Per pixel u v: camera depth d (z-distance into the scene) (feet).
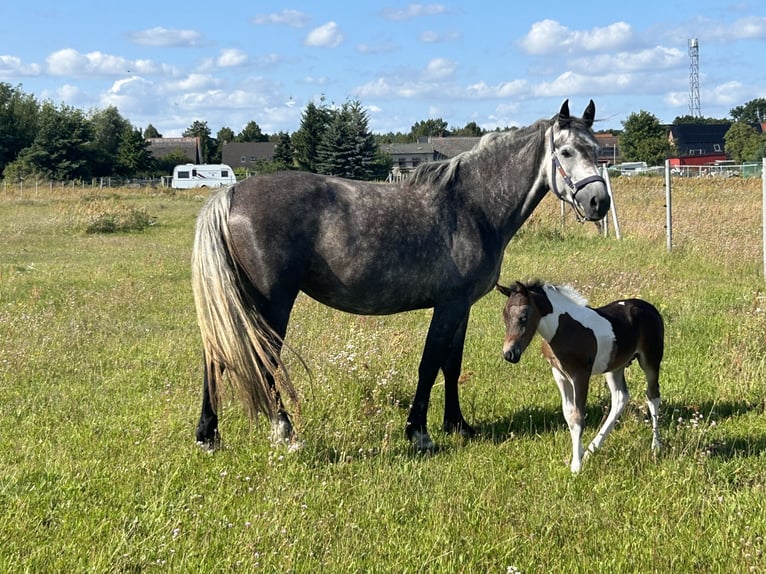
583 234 57.82
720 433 19.45
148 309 35.91
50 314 32.73
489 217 19.43
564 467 17.26
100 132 269.64
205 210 17.81
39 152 224.33
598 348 17.06
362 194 18.43
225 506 15.21
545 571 12.90
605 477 16.55
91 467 16.90
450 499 15.35
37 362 25.41
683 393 22.80
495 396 22.86
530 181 19.57
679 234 54.60
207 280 17.20
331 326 30.14
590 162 18.94
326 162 188.85
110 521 14.37
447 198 18.95
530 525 14.42
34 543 13.50
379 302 18.62
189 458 17.58
